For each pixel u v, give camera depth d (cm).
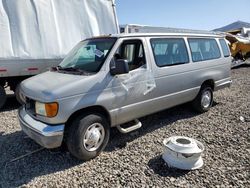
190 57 589
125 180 356
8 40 661
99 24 803
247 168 381
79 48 509
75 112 397
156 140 489
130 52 468
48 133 371
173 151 384
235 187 337
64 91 377
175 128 551
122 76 441
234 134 512
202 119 608
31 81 441
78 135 390
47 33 714
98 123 414
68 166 398
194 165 380
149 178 360
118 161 409
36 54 698
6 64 661
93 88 405
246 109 682
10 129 555
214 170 377
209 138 493
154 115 637
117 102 438
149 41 500
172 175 366
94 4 796
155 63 502
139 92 471
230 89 961
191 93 598
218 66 672
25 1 682
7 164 405
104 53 443
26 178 366
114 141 486
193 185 342
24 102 438
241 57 1702
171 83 536
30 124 399
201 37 640
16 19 670
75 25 760
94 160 414
